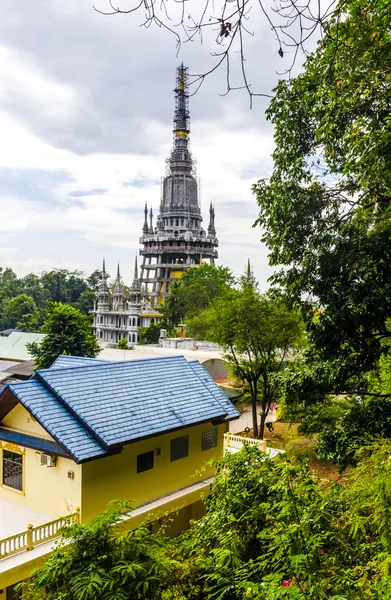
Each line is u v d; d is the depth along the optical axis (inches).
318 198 505.7
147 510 683.4
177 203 4694.9
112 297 4114.2
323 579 224.2
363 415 552.1
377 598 209.5
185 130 4805.6
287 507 277.0
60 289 5625.0
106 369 807.1
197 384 896.3
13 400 726.5
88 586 282.2
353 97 409.4
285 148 557.6
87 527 329.7
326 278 489.4
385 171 367.9
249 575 276.2
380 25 322.3
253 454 394.3
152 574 305.0
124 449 684.1
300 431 909.8
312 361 601.6
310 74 489.7
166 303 3491.6
